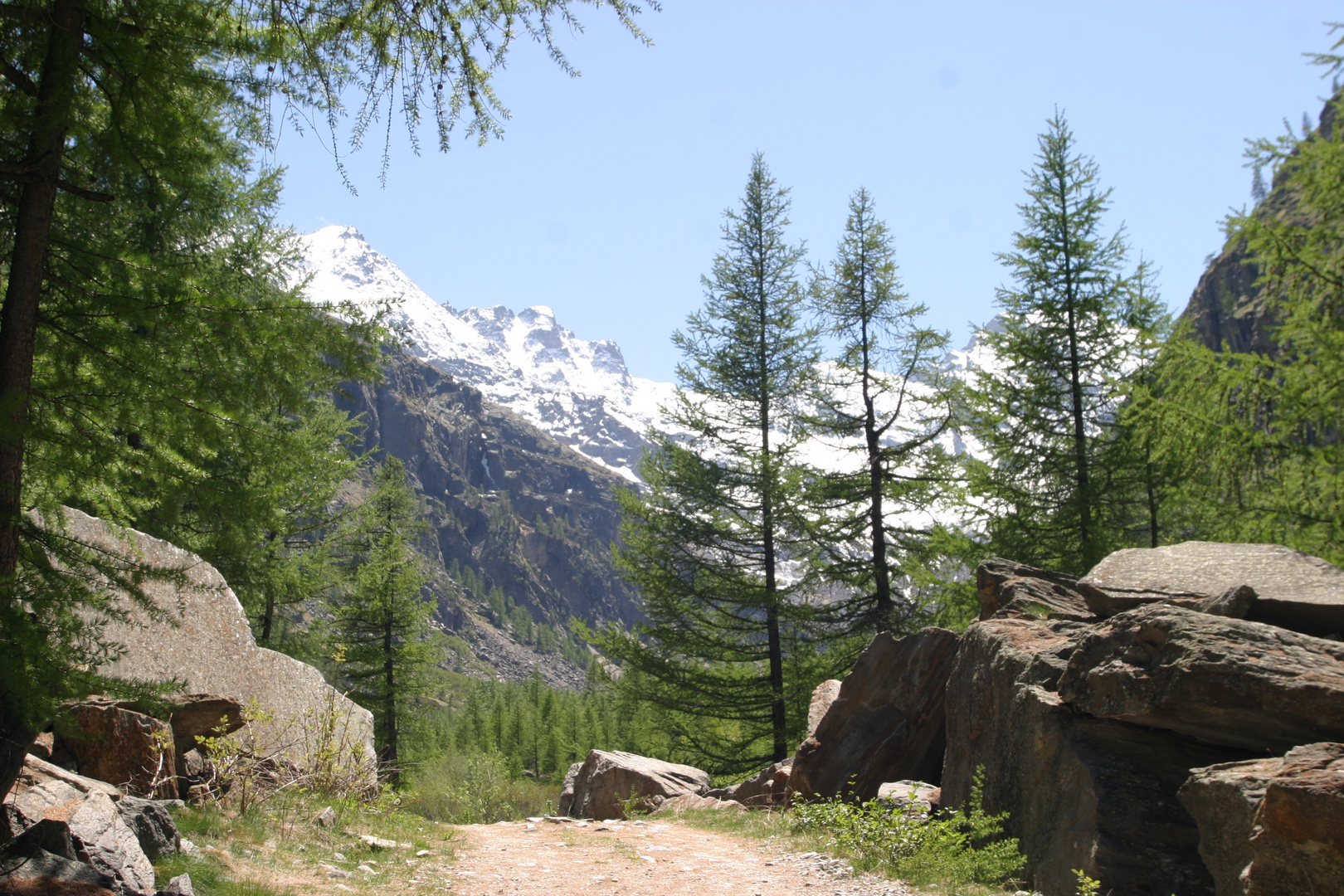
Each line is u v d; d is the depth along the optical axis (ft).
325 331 17.92
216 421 18.13
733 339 83.46
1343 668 21.13
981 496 67.97
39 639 16.42
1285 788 17.61
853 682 45.21
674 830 43.65
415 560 101.19
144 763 29.35
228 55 17.83
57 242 18.29
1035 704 28.53
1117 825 23.66
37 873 17.44
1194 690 21.70
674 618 78.89
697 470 79.00
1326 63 31.42
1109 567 33.50
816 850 34.06
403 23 17.37
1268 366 36.35
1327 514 37.68
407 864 29.63
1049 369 66.69
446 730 257.75
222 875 23.52
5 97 17.92
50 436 17.16
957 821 29.53
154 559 35.24
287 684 40.70
